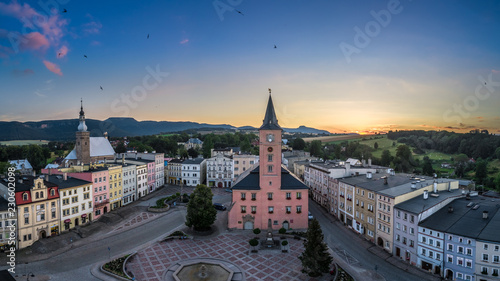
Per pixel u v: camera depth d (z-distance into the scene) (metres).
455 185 86.12
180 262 70.38
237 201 93.25
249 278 63.50
